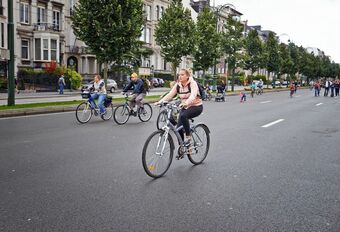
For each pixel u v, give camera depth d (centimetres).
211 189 516
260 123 1305
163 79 5550
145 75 3869
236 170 629
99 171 600
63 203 446
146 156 556
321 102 2711
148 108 1341
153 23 5503
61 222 388
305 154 776
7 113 1346
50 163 646
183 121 623
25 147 783
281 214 426
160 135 578
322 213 432
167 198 473
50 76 3434
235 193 500
